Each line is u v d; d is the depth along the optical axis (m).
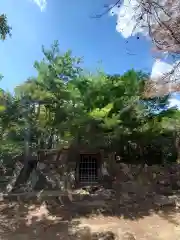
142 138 13.55
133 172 13.52
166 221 9.02
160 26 3.92
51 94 11.82
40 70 11.85
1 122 11.82
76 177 13.33
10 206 10.51
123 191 12.45
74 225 8.45
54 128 12.48
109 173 13.51
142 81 11.80
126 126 12.51
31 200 11.27
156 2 3.79
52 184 12.81
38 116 12.50
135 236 7.56
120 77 13.66
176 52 4.56
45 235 7.47
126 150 14.49
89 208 10.41
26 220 8.94
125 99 12.70
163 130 14.03
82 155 13.96
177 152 14.39
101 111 11.34
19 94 11.88
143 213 9.98
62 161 13.67
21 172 13.32
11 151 13.59
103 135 12.35
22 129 12.79
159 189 12.80
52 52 12.38
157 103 13.07
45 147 13.95
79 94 12.08
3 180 13.16
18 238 7.19
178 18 3.98
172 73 5.09
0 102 11.53
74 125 11.82
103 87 12.77
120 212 10.08
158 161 14.42
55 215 9.57
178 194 12.38
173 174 13.62
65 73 12.50
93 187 12.74
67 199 11.37
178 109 14.07
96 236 7.36
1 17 8.32
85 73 13.05
